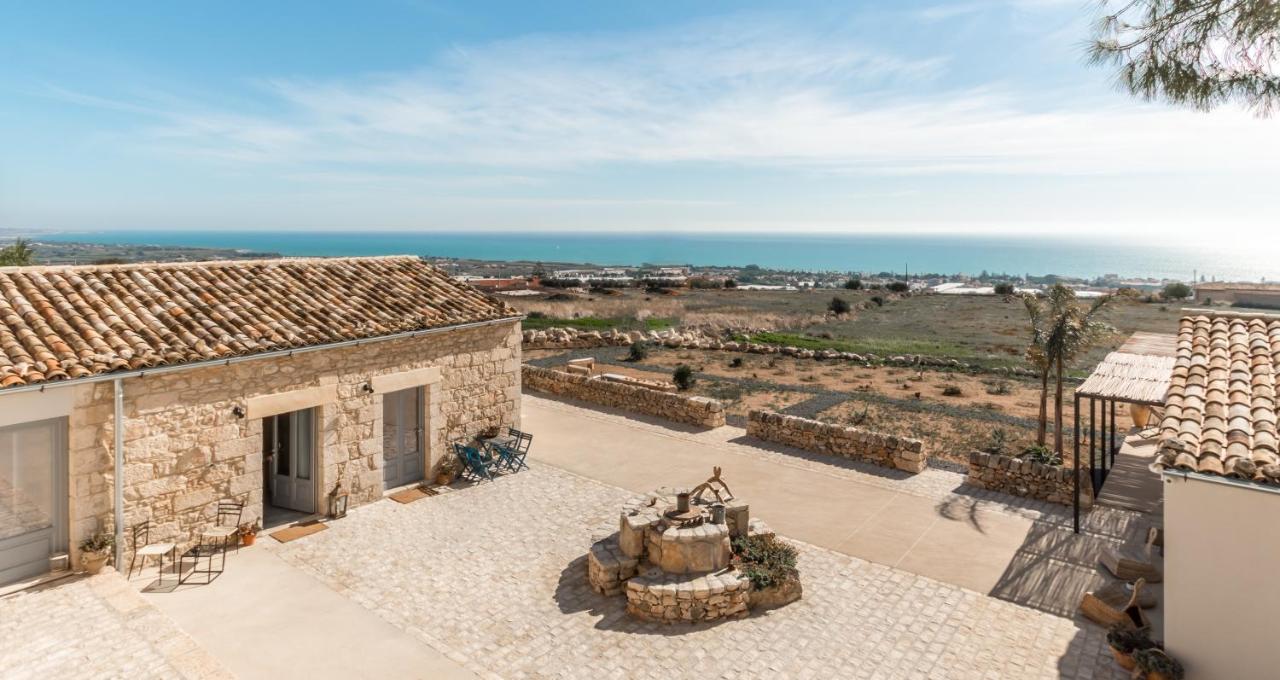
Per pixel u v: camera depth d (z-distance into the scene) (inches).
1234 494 278.7
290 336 457.4
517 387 633.0
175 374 405.7
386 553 433.4
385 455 538.6
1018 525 480.7
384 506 511.8
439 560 425.7
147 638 310.5
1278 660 272.8
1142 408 672.4
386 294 585.0
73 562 373.7
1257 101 259.9
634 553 391.2
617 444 693.3
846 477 588.7
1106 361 534.0
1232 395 319.9
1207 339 378.3
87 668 284.4
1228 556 281.1
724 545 382.3
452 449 577.0
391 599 376.2
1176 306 1787.6
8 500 355.6
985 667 316.2
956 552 440.5
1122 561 395.5
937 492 549.6
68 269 470.9
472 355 590.2
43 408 355.3
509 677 308.0
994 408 824.3
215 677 281.0
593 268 5487.2
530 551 441.1
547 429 753.0
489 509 512.1
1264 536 273.6
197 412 416.8
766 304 2214.6
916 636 343.6
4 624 319.3
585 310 1893.5
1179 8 256.5
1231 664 282.4
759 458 645.3
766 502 530.3
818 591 392.2
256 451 446.0
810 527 482.9
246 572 402.9
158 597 369.7
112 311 434.9
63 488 373.1
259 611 359.6
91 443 374.6
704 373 1072.8
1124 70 273.6
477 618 358.6
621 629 349.7
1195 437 295.3
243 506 439.2
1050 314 611.8
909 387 951.6
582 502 529.7
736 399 885.2
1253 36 243.3
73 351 376.2
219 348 419.5
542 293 2497.5
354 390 500.7
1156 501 514.3
